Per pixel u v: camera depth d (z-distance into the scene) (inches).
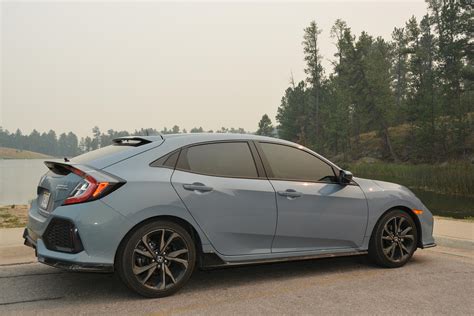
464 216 619.2
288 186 185.5
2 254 224.2
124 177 154.7
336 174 203.6
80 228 144.6
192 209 162.4
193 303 154.0
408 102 2315.5
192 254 163.9
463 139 2023.9
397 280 188.2
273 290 171.5
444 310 149.6
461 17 1999.3
